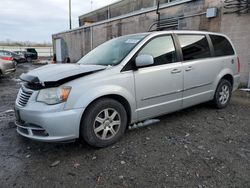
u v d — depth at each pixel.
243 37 7.66
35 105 2.84
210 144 3.29
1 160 2.91
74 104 2.85
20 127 3.08
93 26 17.59
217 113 4.71
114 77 3.17
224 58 4.84
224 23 8.16
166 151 3.09
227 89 5.05
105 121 3.17
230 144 3.29
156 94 3.63
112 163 2.81
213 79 4.62
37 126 2.87
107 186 2.38
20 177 2.55
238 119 4.36
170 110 3.93
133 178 2.50
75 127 2.88
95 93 2.97
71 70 3.10
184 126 3.99
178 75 3.88
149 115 3.65
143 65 3.30
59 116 2.77
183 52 4.04
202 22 8.95
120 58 3.43
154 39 3.71
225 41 5.02
